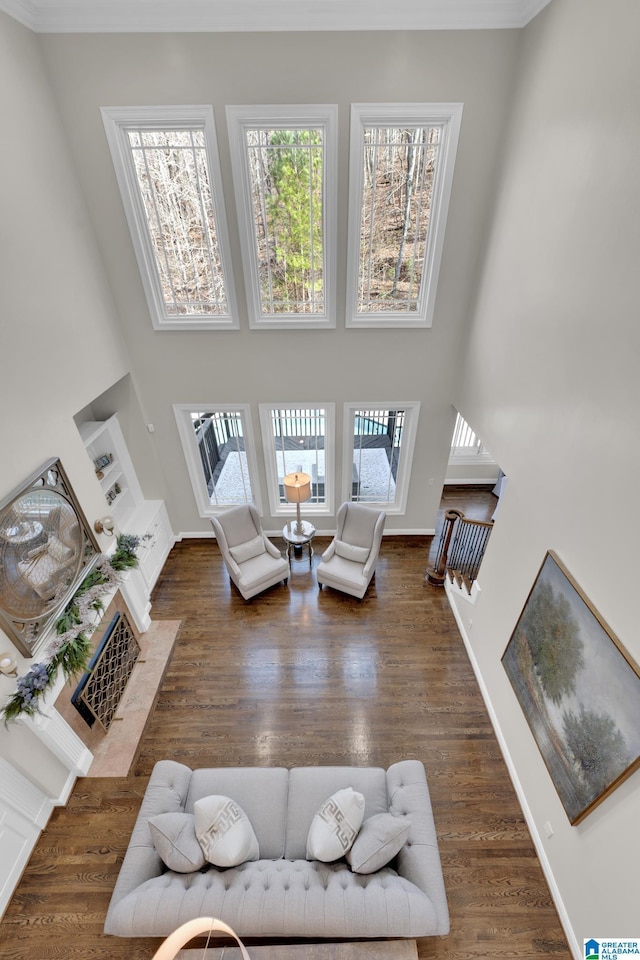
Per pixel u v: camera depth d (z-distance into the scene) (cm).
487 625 404
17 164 310
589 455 252
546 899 288
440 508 689
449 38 338
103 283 427
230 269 430
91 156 378
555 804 286
